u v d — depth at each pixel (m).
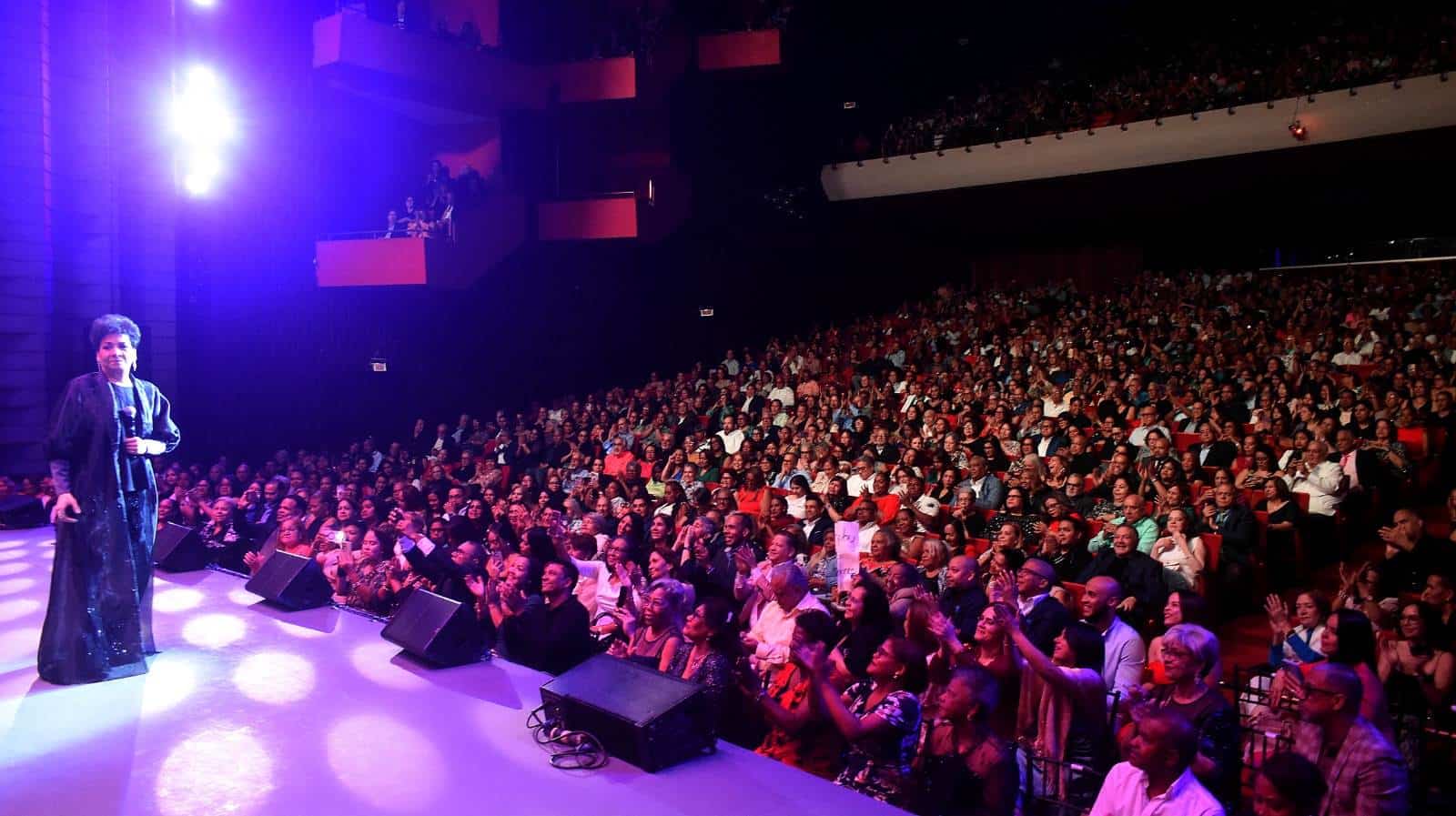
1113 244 26.41
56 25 13.70
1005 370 16.94
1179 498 8.84
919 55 25.83
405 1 17.80
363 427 18.08
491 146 19.25
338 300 17.80
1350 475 10.14
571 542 8.32
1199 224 24.38
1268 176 20.25
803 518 10.66
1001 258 27.77
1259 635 8.44
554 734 4.54
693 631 5.27
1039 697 5.08
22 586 7.45
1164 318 18.12
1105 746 4.87
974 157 22.30
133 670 5.33
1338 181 20.19
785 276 24.59
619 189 20.42
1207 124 20.12
